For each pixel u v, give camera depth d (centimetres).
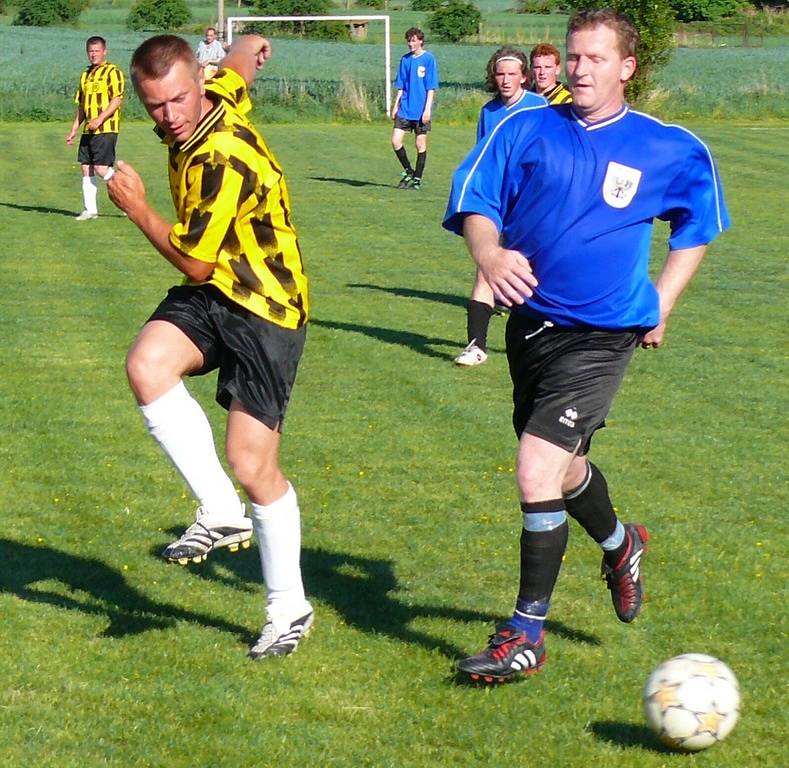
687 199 502
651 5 3569
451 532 665
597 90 482
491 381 999
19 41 7594
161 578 598
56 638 523
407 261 1545
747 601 577
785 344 1139
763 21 8988
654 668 498
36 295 1284
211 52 3083
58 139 2964
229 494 511
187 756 430
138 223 477
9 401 907
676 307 1291
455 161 2633
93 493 716
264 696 475
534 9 10631
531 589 482
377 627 543
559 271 489
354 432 848
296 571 514
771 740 450
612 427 877
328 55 6575
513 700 477
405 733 449
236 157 475
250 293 490
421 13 10394
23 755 425
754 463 798
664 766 430
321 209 1958
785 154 2739
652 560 628
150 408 497
